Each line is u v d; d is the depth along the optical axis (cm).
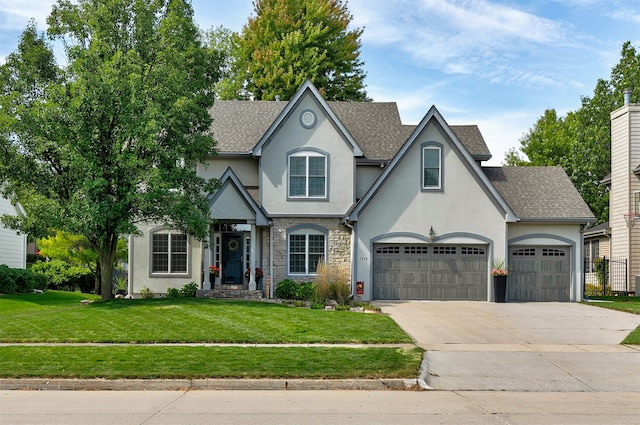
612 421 935
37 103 2220
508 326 1916
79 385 1206
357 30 4916
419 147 2681
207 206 2450
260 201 2731
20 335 1689
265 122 3055
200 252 2773
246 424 903
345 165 2759
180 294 2677
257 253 2756
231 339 1633
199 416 958
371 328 1795
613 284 3422
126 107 2220
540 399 1113
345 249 2739
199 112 2420
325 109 2758
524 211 2719
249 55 4622
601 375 1311
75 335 1691
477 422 920
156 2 2455
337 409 1012
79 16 2428
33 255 4700
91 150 2273
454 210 2673
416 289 2670
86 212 2180
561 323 1983
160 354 1432
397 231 2664
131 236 2786
